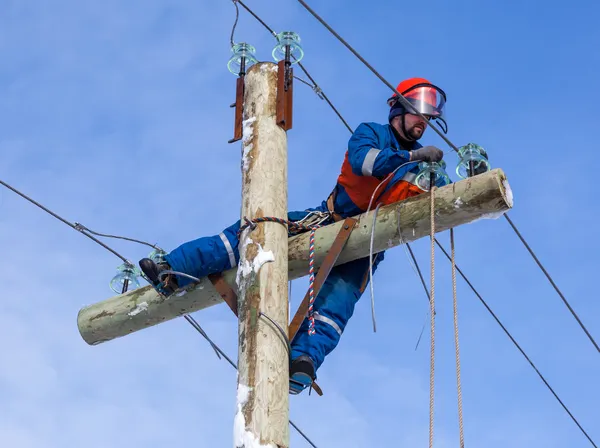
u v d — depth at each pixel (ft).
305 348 19.52
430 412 17.84
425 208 19.69
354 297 21.02
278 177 20.36
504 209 19.16
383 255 22.24
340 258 20.62
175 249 21.35
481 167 19.93
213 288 21.22
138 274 22.97
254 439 17.29
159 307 21.97
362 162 20.81
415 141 22.62
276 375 18.04
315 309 20.40
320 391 19.95
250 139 20.77
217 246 20.94
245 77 21.75
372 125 21.97
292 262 20.77
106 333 22.77
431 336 18.45
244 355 18.26
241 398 17.79
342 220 20.71
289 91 21.30
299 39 21.74
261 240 19.45
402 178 20.99
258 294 18.85
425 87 22.57
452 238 19.94
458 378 18.33
